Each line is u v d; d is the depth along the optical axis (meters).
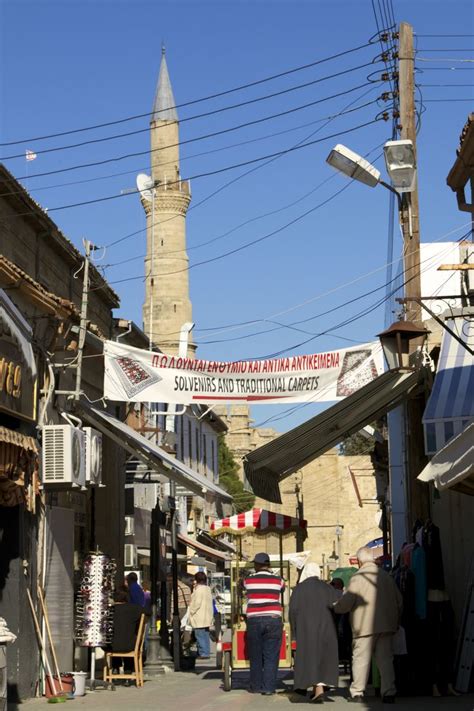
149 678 18.67
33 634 15.13
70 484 15.82
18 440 13.95
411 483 20.48
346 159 17.03
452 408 14.55
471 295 14.66
